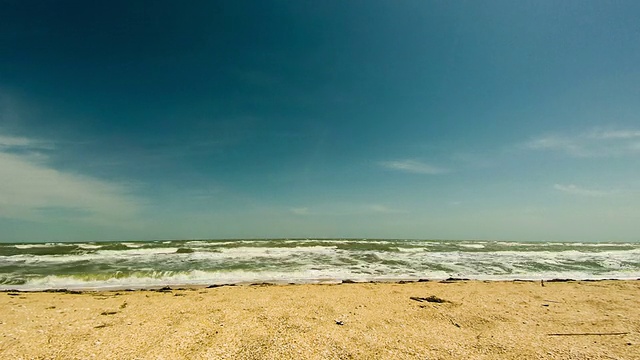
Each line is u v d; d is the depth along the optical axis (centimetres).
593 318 829
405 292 1160
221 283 1427
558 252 3159
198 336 651
